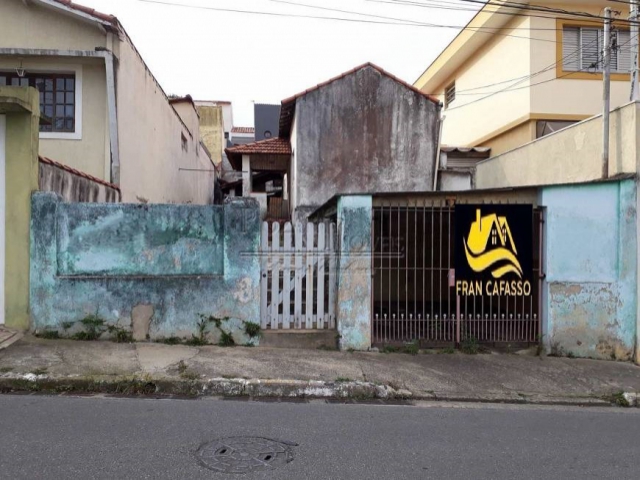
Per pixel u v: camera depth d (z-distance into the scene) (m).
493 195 7.91
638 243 7.40
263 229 7.55
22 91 7.00
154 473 3.65
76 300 7.16
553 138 9.64
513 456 4.23
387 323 7.67
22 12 11.10
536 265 7.95
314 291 7.68
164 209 7.34
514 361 7.29
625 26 12.70
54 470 3.64
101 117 11.20
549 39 12.88
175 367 6.20
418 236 8.94
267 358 6.82
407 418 5.16
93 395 5.53
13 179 7.11
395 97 13.72
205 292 7.34
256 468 3.81
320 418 5.05
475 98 16.16
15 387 5.59
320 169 13.53
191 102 20.56
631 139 7.52
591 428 5.07
